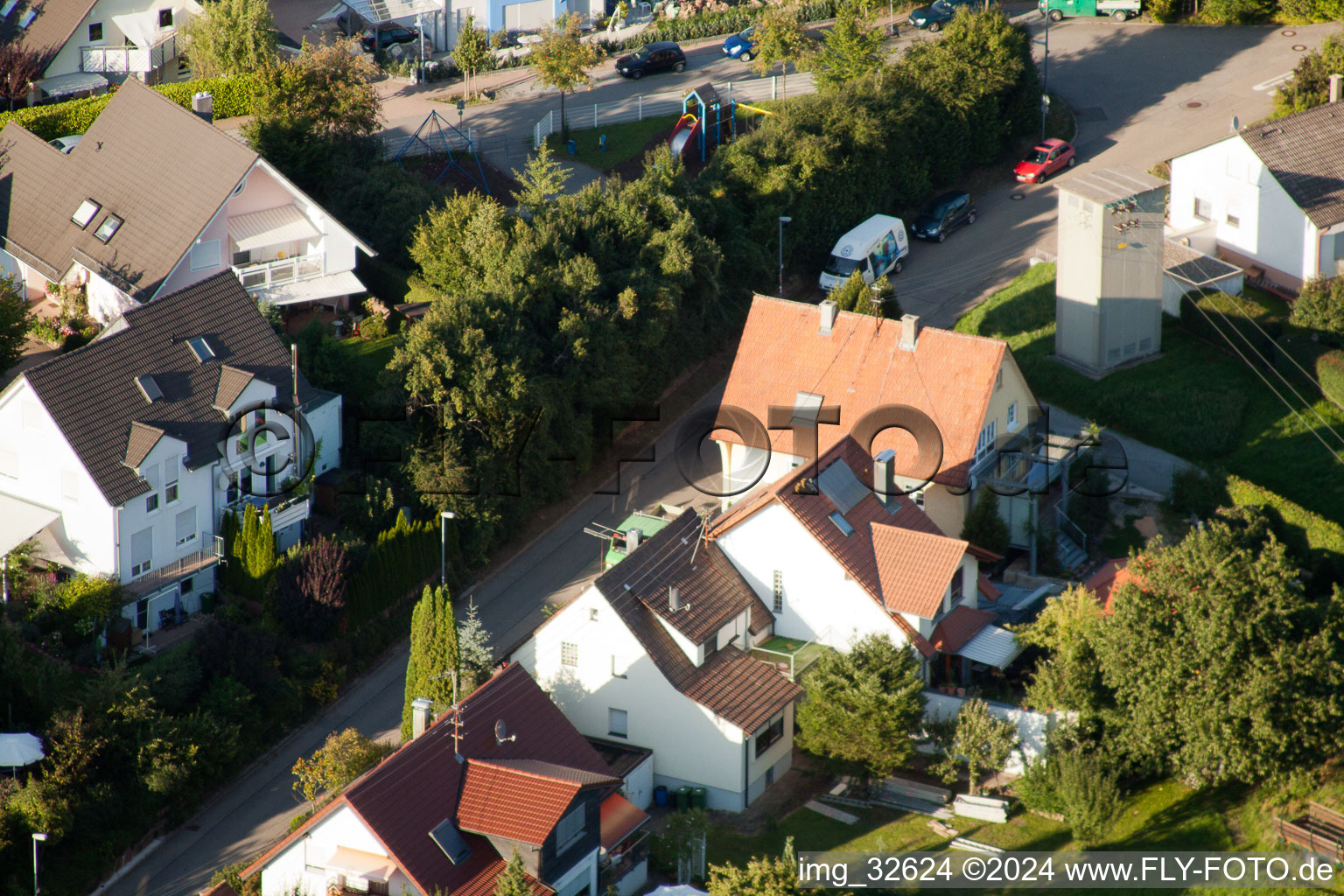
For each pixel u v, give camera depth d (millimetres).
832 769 59312
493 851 50969
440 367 69875
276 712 61625
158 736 57062
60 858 54625
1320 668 53906
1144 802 56594
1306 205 85500
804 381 72688
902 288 91938
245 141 87312
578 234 80625
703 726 58312
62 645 60594
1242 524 67062
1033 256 92438
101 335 71250
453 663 59438
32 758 55188
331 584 63656
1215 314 81938
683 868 54031
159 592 63531
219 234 76938
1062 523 71250
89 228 77750
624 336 77188
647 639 58969
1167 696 54938
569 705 60844
